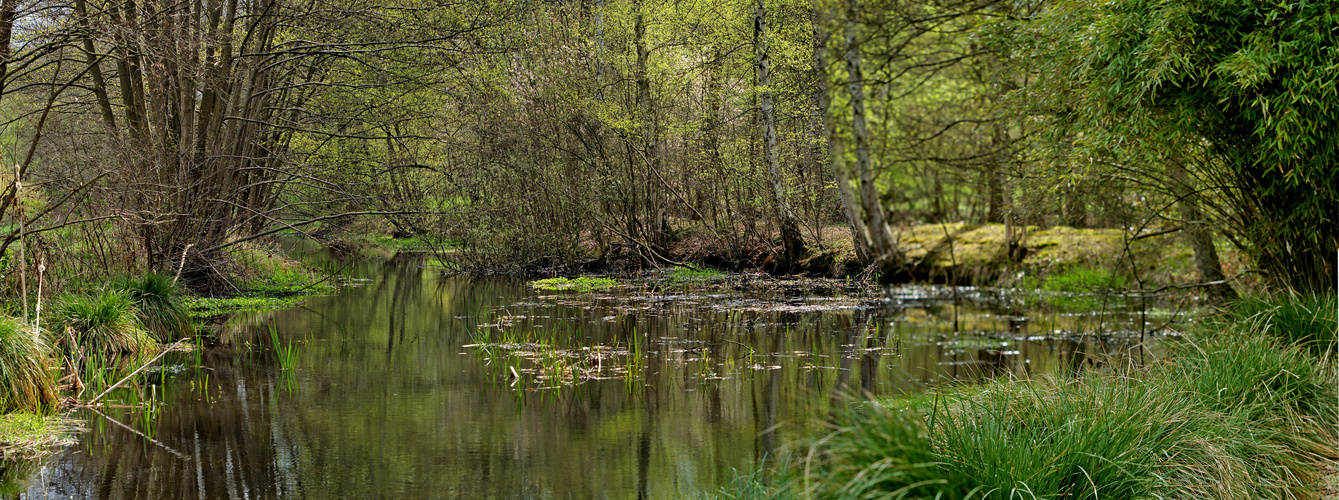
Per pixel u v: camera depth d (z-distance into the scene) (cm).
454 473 492
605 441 553
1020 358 512
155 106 1120
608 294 1325
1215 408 411
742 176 1554
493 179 1614
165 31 1018
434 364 802
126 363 773
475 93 1370
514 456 524
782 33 1441
